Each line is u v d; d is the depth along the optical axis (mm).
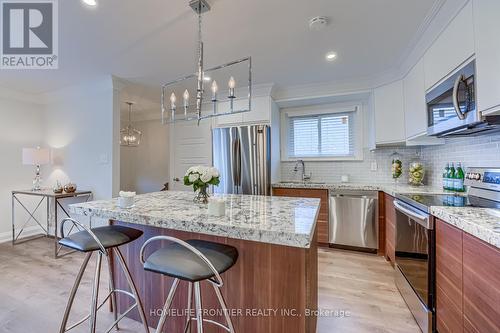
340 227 3189
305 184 3414
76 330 1669
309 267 1328
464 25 1557
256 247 1361
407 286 1912
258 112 3615
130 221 1393
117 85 3277
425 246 1580
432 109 2035
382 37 2213
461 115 1536
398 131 2910
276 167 3801
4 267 2664
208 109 4383
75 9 1804
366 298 2066
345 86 3340
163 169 5723
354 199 3117
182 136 4652
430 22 1936
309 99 3604
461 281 1221
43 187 3902
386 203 2891
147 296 1726
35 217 3936
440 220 1441
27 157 3416
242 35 2178
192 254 1211
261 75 3135
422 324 1620
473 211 1341
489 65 1329
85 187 3516
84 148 3529
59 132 3768
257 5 1766
